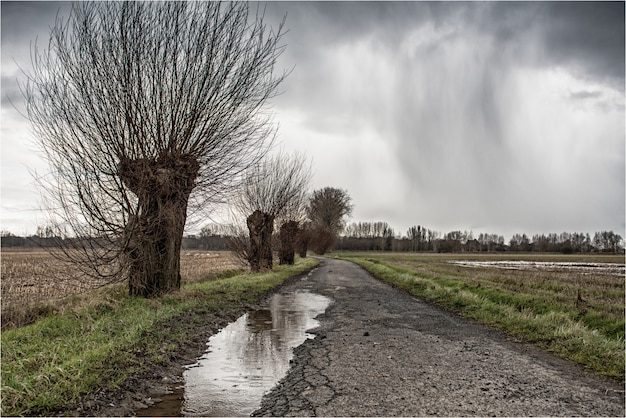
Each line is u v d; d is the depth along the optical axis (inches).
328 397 259.4
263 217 1266.0
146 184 514.3
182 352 362.0
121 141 510.9
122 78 510.0
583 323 446.3
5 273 752.3
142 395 263.9
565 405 248.2
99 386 257.3
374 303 687.7
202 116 571.2
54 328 394.6
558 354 363.6
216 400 257.8
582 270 1536.7
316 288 940.6
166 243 573.6
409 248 5590.6
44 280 658.2
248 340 418.6
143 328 390.0
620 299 656.4
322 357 352.2
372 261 2362.2
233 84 592.7
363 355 358.0
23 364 278.5
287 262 1759.4
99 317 440.8
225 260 1663.4
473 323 510.9
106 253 498.6
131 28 520.1
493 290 691.4
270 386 282.4
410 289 895.1
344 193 3823.8
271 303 689.0
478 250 5482.3
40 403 226.2
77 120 490.9
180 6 559.5
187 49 559.2
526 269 1578.5
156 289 566.9
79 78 493.7
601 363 327.9
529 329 447.2
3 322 434.6
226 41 587.8
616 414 236.2
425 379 294.0
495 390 272.5
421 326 489.7
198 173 586.6
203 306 552.1
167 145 550.9
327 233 3553.2
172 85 548.1
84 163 484.4
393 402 250.7
